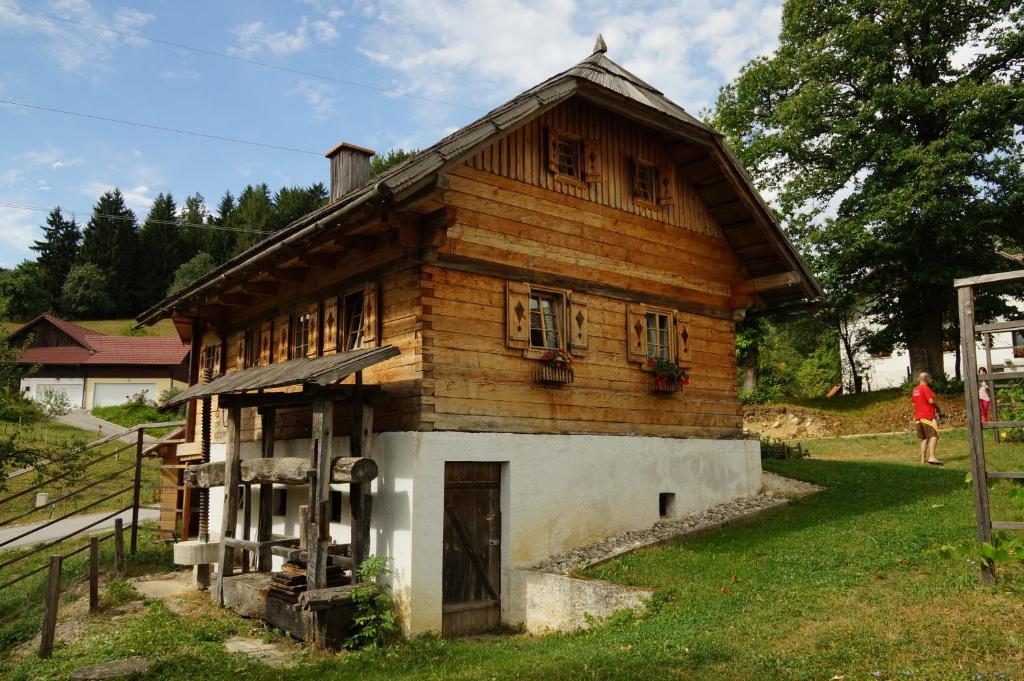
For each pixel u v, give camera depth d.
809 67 26.34
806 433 25.47
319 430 8.91
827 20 26.89
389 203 8.46
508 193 10.39
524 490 9.98
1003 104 23.64
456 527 9.45
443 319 9.45
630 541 10.71
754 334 28.67
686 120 11.95
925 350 27.25
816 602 7.14
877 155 25.34
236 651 8.27
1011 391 16.16
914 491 11.95
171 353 51.72
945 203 23.69
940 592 6.84
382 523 9.26
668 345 12.57
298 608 8.66
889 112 25.67
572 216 11.20
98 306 76.12
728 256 14.02
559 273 10.89
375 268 10.25
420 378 9.12
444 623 9.10
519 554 9.82
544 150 10.98
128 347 52.00
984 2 25.08
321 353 11.44
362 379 10.01
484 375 9.77
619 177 12.07
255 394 10.23
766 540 9.87
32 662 8.38
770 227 13.16
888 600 6.87
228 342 15.41
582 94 10.46
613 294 11.66
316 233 10.02
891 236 25.81
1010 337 30.17
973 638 5.75
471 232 9.87
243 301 13.63
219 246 86.62
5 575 15.71
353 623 8.47
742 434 13.71
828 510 11.31
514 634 9.34
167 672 7.37
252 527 13.43
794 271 13.41
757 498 13.20
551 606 9.00
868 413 25.48
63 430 35.53
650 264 12.37
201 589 11.48
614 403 11.44
